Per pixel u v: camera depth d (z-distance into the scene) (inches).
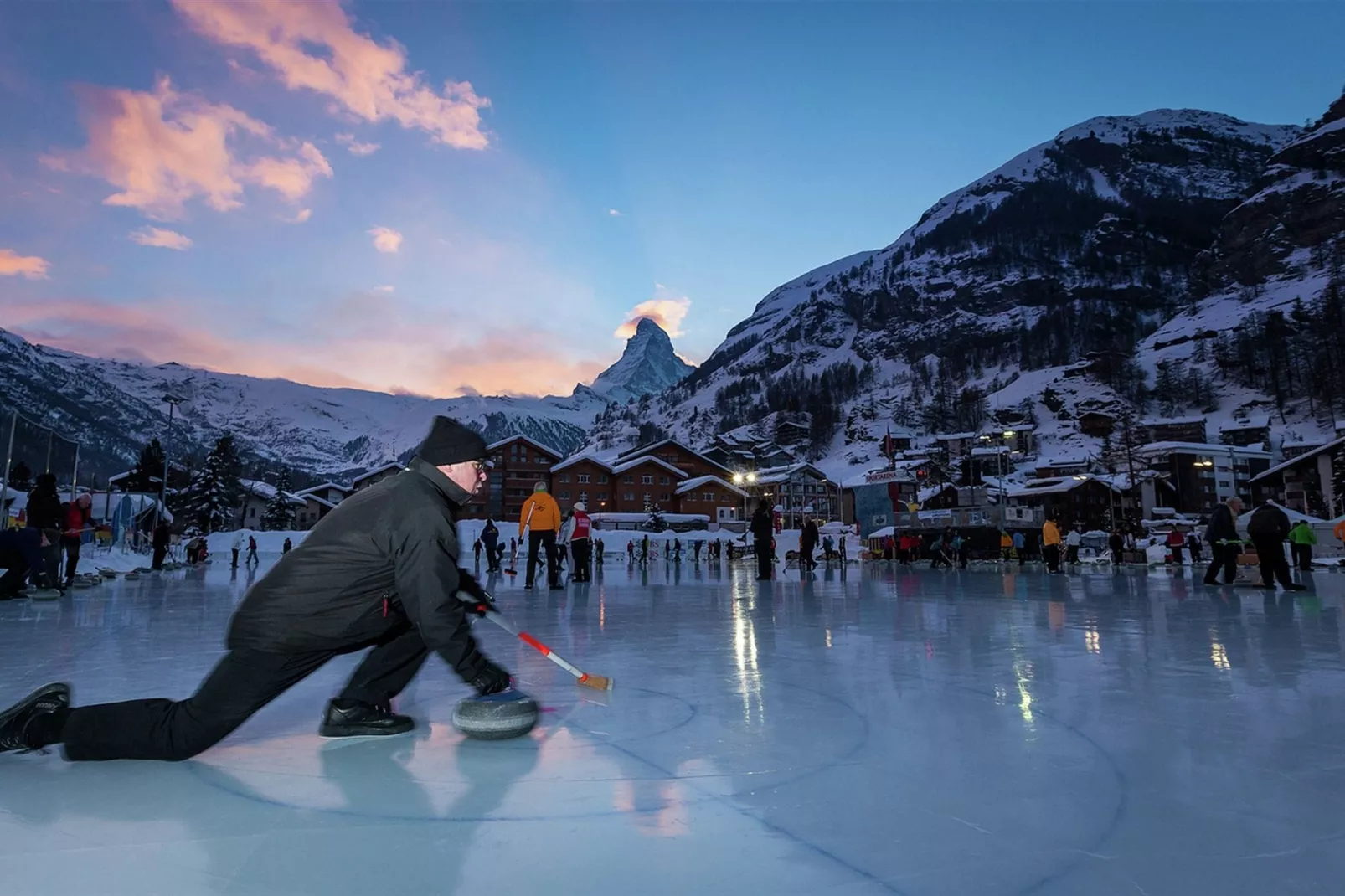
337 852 57.1
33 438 679.7
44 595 342.3
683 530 2815.0
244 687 81.0
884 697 115.2
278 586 82.0
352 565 84.3
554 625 227.5
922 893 50.2
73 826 62.1
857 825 62.6
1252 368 6402.6
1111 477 3599.9
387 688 96.5
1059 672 137.3
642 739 89.9
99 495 1120.8
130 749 79.7
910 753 84.0
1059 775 76.0
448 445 93.0
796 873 53.3
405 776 75.5
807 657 156.6
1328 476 2222.0
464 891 50.8
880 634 200.1
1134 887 51.3
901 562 1201.4
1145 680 129.4
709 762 80.4
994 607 297.0
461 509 97.1
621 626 221.1
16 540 338.6
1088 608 289.1
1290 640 185.6
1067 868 54.4
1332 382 5561.0
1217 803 67.7
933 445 5541.3
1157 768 78.3
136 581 556.7
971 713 104.2
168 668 142.6
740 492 3179.1
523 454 3095.5
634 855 56.4
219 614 266.8
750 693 118.6
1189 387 6619.1
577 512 537.3
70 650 169.0
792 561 1283.2
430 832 60.9
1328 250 7691.9
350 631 85.7
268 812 65.5
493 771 77.1
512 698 91.7
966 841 59.2
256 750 85.6
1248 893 50.3
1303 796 69.7
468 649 91.5
